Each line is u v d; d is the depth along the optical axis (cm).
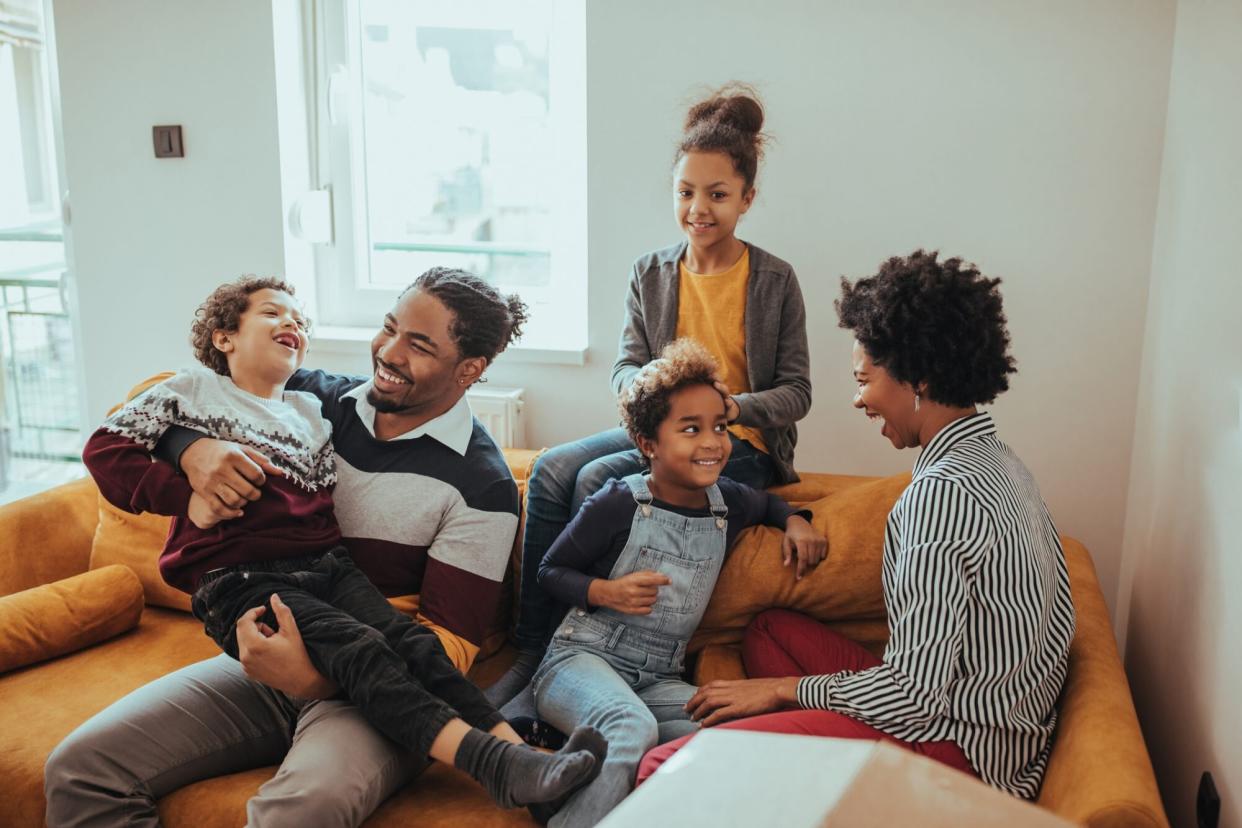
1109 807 122
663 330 220
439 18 271
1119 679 156
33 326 318
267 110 268
